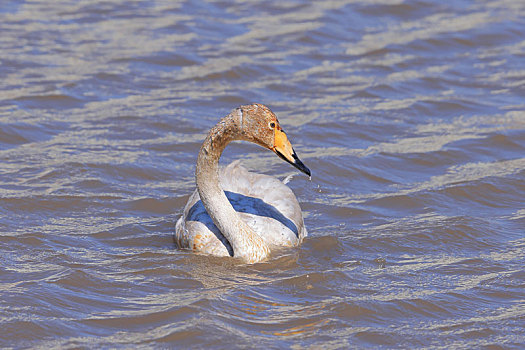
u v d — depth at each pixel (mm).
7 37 23453
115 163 15734
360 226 13461
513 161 16328
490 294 10938
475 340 9711
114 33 24312
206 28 25094
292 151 11406
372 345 9516
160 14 26359
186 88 20328
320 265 11820
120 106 18969
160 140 17109
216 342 9445
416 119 18750
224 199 11945
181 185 15047
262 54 22953
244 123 11414
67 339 9523
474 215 13812
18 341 9461
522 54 23438
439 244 12695
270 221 12445
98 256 12039
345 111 19094
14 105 18562
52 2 27250
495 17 26562
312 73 21719
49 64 21484
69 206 13875
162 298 10625
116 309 10289
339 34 24969
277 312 10266
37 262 11695
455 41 24391
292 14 26719
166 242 12766
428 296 10805
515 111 19156
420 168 16094
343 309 10367
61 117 18156
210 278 11289
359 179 15547
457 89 20719
